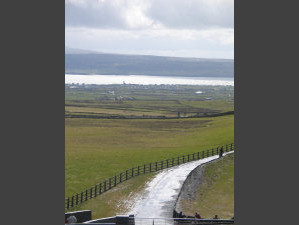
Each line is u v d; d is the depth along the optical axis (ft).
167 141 364.99
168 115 651.66
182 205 171.83
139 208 166.61
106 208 175.22
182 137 380.58
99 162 273.95
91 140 375.25
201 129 418.31
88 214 145.18
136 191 192.34
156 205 169.37
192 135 384.68
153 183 202.28
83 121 490.49
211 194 187.11
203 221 143.13
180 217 150.71
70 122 479.41
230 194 184.96
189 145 327.47
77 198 189.06
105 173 245.24
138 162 271.69
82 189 214.90
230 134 351.87
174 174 217.56
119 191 194.59
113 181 222.07
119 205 175.83
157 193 185.68
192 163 244.42
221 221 142.51
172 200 175.94
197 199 181.88
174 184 198.70
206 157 263.70
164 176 214.48
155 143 357.00
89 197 196.44
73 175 240.12
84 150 319.06
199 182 203.00
